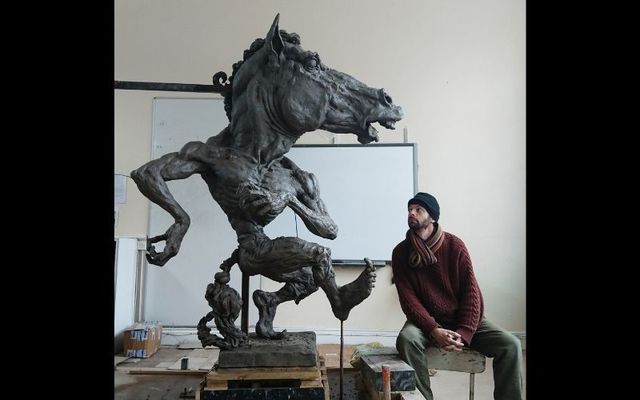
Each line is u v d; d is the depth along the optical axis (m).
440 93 4.16
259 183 1.98
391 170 4.09
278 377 1.81
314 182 2.18
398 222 4.07
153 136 4.18
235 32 4.14
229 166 1.97
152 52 4.13
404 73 4.15
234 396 1.76
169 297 4.19
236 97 2.13
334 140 4.14
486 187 4.12
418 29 4.17
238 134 2.09
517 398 2.22
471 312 2.27
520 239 4.09
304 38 4.14
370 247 4.06
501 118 4.14
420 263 2.33
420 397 1.93
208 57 4.14
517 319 4.05
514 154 4.14
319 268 1.92
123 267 3.93
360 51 4.15
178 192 4.21
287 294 2.13
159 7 4.13
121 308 3.90
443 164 4.13
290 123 2.01
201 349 3.95
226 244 4.22
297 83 1.98
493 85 4.16
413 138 4.14
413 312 2.29
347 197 4.09
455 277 2.32
